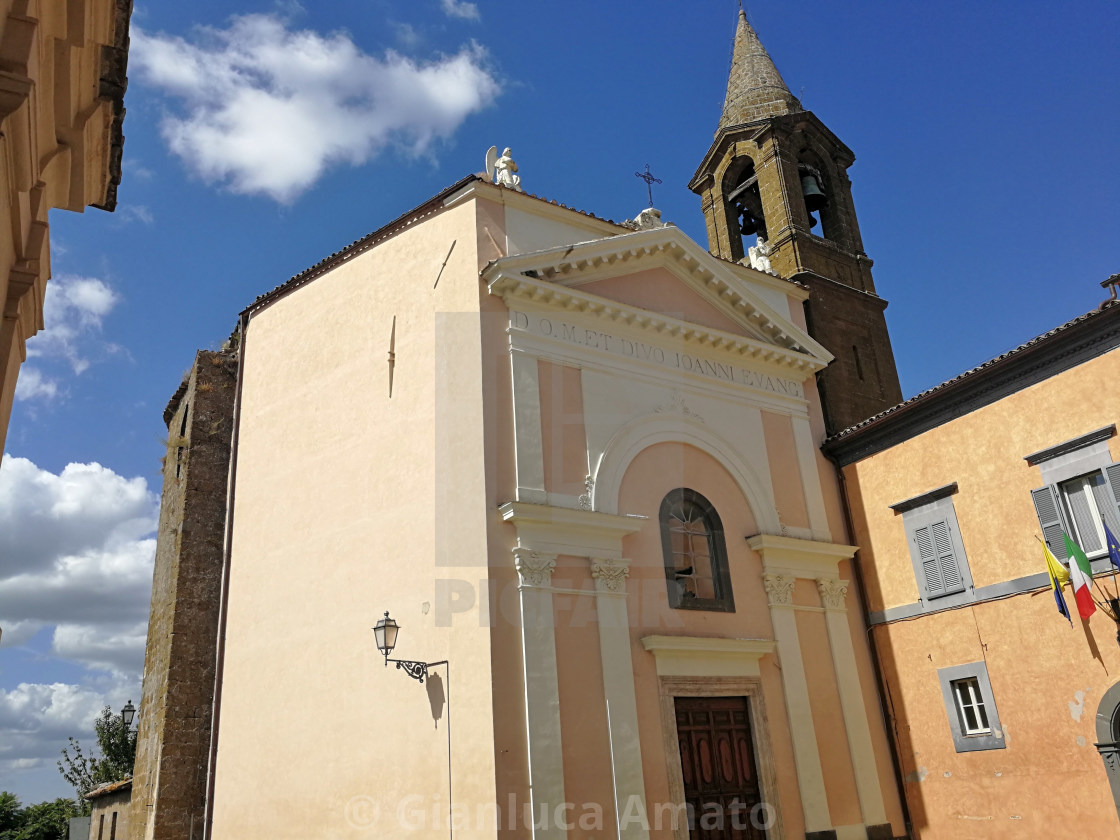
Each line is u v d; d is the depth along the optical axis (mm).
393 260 15664
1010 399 14445
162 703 17062
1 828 53188
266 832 13547
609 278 15672
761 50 25250
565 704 11969
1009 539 14156
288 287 17734
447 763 11500
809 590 15836
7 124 5203
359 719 12859
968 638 14492
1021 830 13266
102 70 6656
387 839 11812
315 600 14383
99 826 23141
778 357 17312
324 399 15852
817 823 13742
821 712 14797
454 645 12000
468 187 14773
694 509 15164
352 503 14438
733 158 23312
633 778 12133
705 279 16812
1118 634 12500
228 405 19875
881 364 20797
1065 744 12922
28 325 6934
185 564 18000
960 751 14297
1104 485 13086
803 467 16906
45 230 6609
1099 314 12945
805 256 20969
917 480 15828
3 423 6285
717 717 13719
